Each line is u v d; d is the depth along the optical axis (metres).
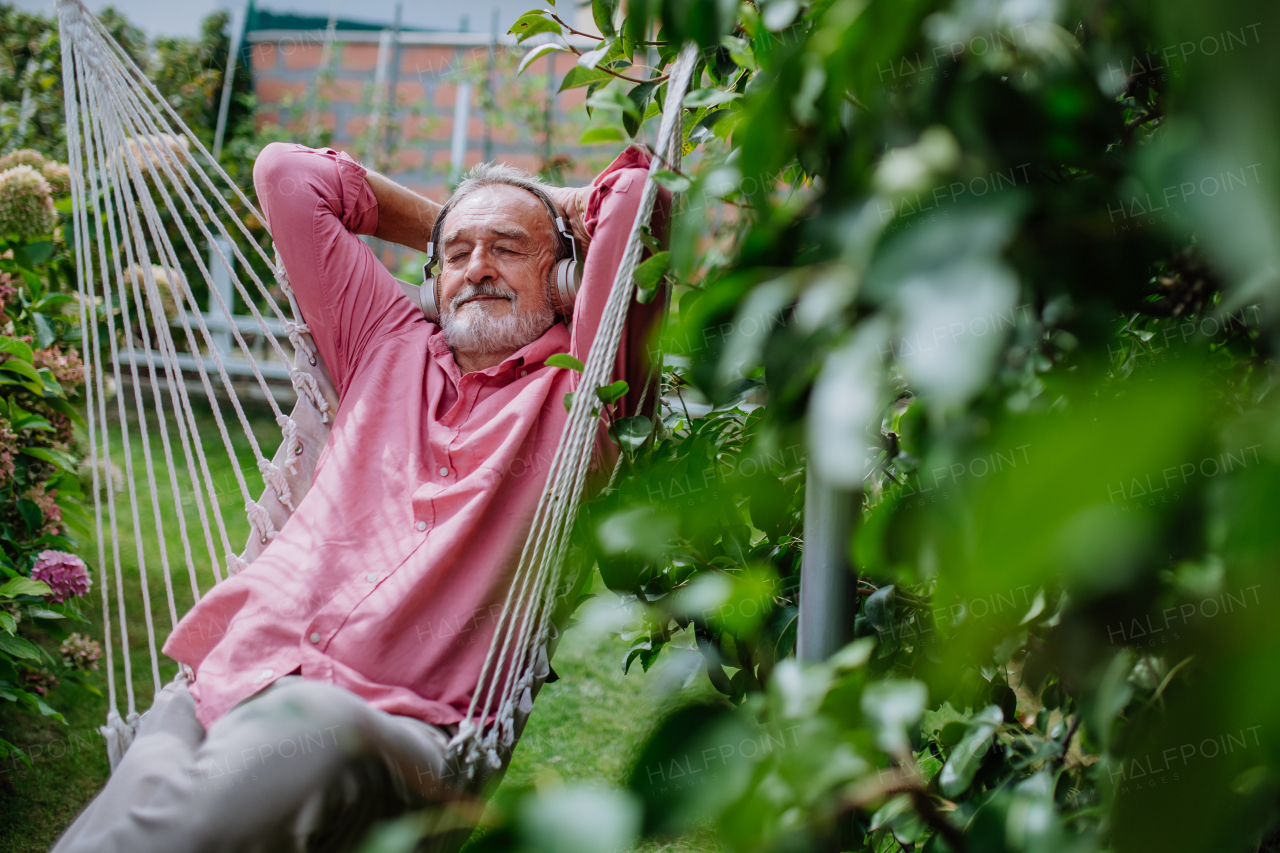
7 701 2.21
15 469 2.22
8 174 2.27
